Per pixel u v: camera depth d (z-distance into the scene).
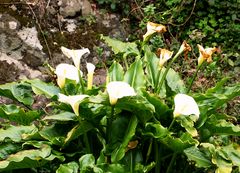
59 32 2.31
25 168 1.37
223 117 1.50
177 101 1.29
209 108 1.42
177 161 1.50
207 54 1.46
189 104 1.29
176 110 1.29
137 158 1.38
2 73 2.10
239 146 1.40
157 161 1.41
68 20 2.36
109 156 1.36
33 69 2.18
